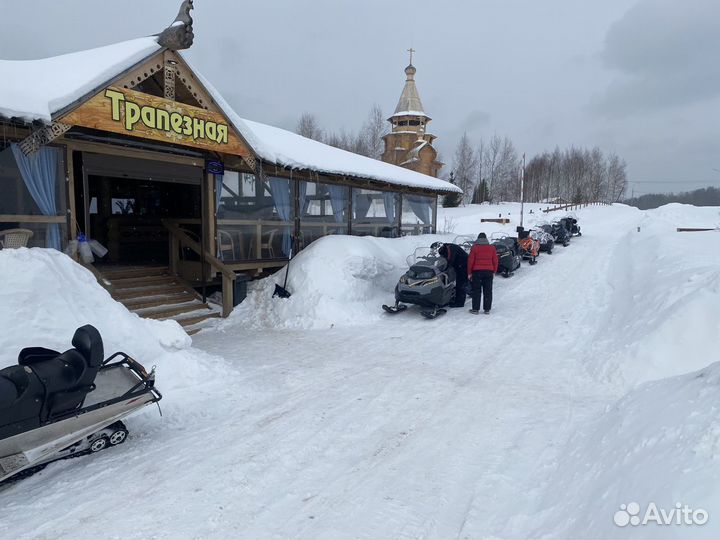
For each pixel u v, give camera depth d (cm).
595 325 869
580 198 6956
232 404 538
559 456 409
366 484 375
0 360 456
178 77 834
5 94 630
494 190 7519
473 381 612
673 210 3453
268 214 1143
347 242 1112
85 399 420
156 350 600
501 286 1307
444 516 334
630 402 400
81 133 766
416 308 1067
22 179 709
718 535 187
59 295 537
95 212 1194
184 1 785
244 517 332
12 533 314
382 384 601
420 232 1833
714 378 325
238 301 1043
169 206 1291
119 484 375
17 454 357
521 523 314
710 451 243
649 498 240
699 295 611
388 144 5050
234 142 938
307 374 640
